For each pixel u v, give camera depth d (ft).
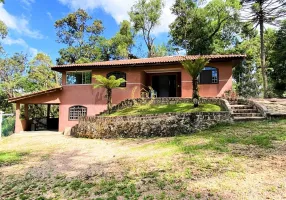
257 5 72.18
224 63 55.52
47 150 34.17
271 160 17.49
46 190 17.07
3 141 46.91
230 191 13.19
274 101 44.93
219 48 96.73
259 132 26.73
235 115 36.40
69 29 130.62
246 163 17.46
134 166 20.84
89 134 45.29
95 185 17.04
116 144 34.63
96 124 44.52
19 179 20.62
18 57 107.14
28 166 25.23
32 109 91.15
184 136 32.48
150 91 65.16
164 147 26.89
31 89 101.09
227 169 16.63
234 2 88.99
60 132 60.34
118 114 47.91
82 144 37.35
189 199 12.74
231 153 20.38
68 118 63.46
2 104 98.53
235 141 24.18
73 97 63.87
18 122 61.16
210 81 56.13
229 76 54.85
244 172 15.74
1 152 34.09
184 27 106.73
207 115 35.68
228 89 54.44
